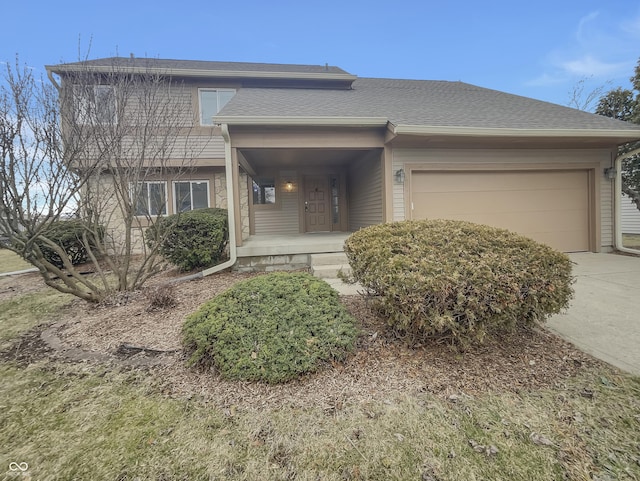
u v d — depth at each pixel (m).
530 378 2.21
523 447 1.62
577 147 6.56
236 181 5.57
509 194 6.51
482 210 6.43
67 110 4.22
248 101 6.59
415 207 6.20
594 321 3.10
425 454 1.61
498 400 1.99
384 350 2.59
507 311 2.24
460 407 1.95
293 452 1.65
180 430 1.83
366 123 5.55
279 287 2.92
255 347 2.36
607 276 4.79
